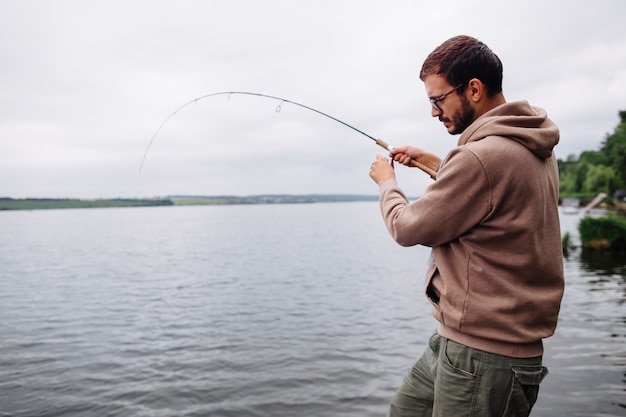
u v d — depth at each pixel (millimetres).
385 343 6629
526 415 1631
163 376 5418
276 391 4867
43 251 25422
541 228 1502
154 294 11555
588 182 77625
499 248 1505
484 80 1605
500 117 1506
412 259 19672
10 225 67250
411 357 5953
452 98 1644
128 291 12062
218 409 4457
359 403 4527
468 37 1655
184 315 8953
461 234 1546
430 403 1935
